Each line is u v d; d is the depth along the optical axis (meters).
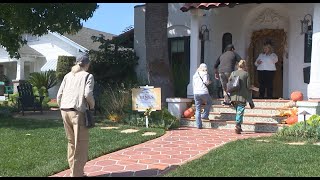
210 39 16.72
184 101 13.43
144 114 12.57
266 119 12.13
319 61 12.00
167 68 14.55
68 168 7.38
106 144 9.24
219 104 13.70
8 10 14.87
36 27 15.70
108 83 17.80
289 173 6.53
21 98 16.30
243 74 11.06
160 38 14.45
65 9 15.34
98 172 7.11
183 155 8.34
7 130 11.26
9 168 7.27
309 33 14.66
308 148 8.38
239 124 11.12
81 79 6.52
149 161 7.84
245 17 16.05
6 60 30.64
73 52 29.58
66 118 6.54
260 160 7.42
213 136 10.73
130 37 19.53
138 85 16.27
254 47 16.20
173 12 17.62
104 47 18.92
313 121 10.25
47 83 26.36
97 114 14.88
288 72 15.31
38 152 8.42
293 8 15.07
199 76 12.32
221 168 6.98
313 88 11.95
